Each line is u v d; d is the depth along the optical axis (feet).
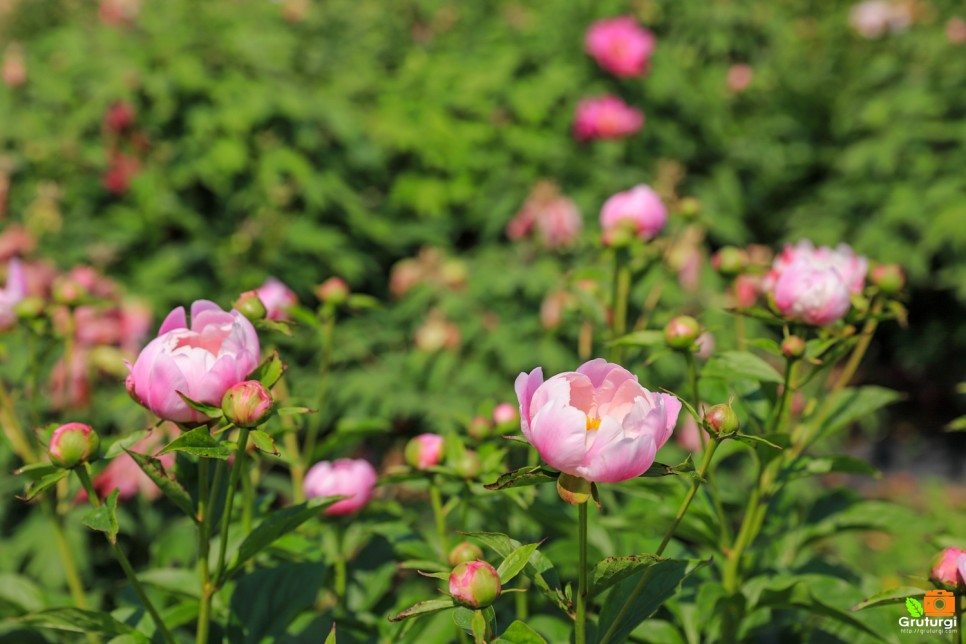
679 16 18.70
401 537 5.73
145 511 10.40
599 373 3.79
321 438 13.07
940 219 18.35
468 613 3.85
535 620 5.30
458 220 17.04
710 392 6.05
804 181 21.15
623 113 16.58
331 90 16.11
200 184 14.66
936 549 5.64
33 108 15.17
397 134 15.96
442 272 14.44
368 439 13.44
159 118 14.21
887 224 19.44
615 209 7.34
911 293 21.53
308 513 4.50
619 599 4.43
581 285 7.68
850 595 5.04
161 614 5.05
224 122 13.93
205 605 4.50
